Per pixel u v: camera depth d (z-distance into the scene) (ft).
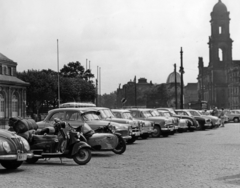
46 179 35.99
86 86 315.37
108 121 65.26
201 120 132.16
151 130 89.51
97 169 42.73
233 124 189.78
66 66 388.78
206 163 46.11
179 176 37.04
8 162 42.52
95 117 62.59
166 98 496.64
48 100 294.05
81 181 34.86
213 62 537.24
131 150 64.03
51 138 47.21
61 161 48.24
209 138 91.20
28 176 37.83
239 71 467.11
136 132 75.72
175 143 77.46
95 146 53.11
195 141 82.23
